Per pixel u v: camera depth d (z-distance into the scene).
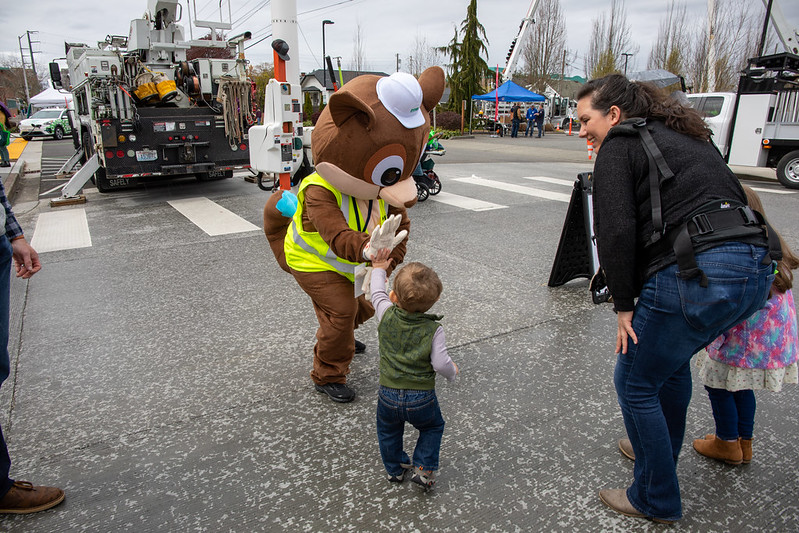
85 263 5.72
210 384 3.31
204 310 4.46
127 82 9.01
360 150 2.48
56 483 2.45
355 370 3.48
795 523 2.21
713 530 2.18
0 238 2.21
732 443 2.51
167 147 8.78
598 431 2.83
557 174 12.58
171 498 2.36
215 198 9.29
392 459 2.38
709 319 1.83
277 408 3.05
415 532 2.17
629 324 2.00
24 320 4.29
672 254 1.88
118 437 2.78
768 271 1.88
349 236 2.51
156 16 9.90
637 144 1.94
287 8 6.28
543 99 28.52
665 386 2.21
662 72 13.31
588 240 4.76
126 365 3.55
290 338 3.93
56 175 11.95
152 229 7.12
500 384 3.29
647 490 2.15
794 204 9.05
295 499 2.35
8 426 2.88
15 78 68.12
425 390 2.22
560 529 2.19
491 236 6.74
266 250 6.15
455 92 32.62
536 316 4.31
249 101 9.48
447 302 4.59
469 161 15.62
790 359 2.32
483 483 2.45
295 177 9.03
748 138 11.87
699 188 1.86
